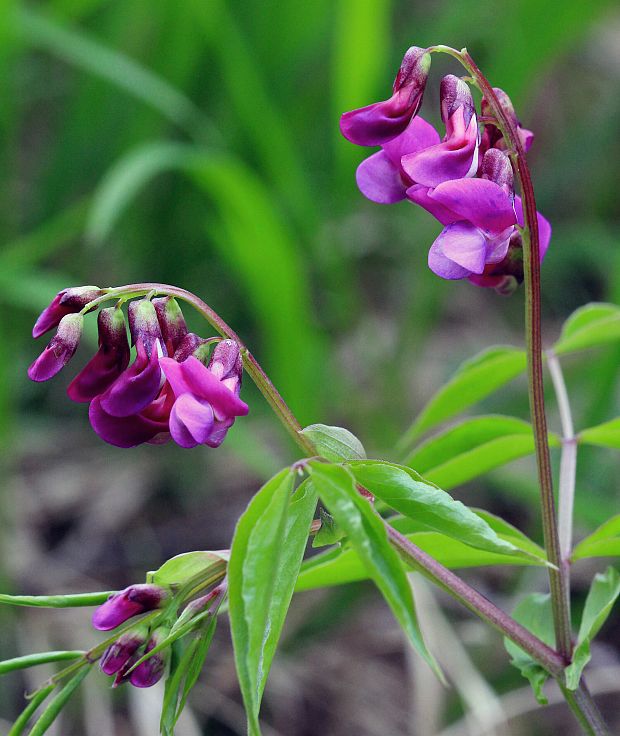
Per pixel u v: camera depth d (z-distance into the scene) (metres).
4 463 0.81
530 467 0.92
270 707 0.78
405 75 0.47
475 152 0.47
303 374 0.85
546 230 0.49
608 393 0.82
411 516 0.46
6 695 0.75
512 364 0.57
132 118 0.99
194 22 0.95
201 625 0.47
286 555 0.47
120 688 0.77
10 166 0.92
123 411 0.47
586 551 0.52
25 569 0.86
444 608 0.85
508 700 0.75
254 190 0.77
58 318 0.47
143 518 0.94
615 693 0.79
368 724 0.77
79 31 0.97
